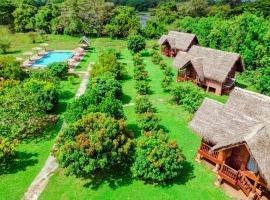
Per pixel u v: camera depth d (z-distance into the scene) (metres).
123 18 84.38
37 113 28.19
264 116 20.28
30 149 24.69
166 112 32.50
